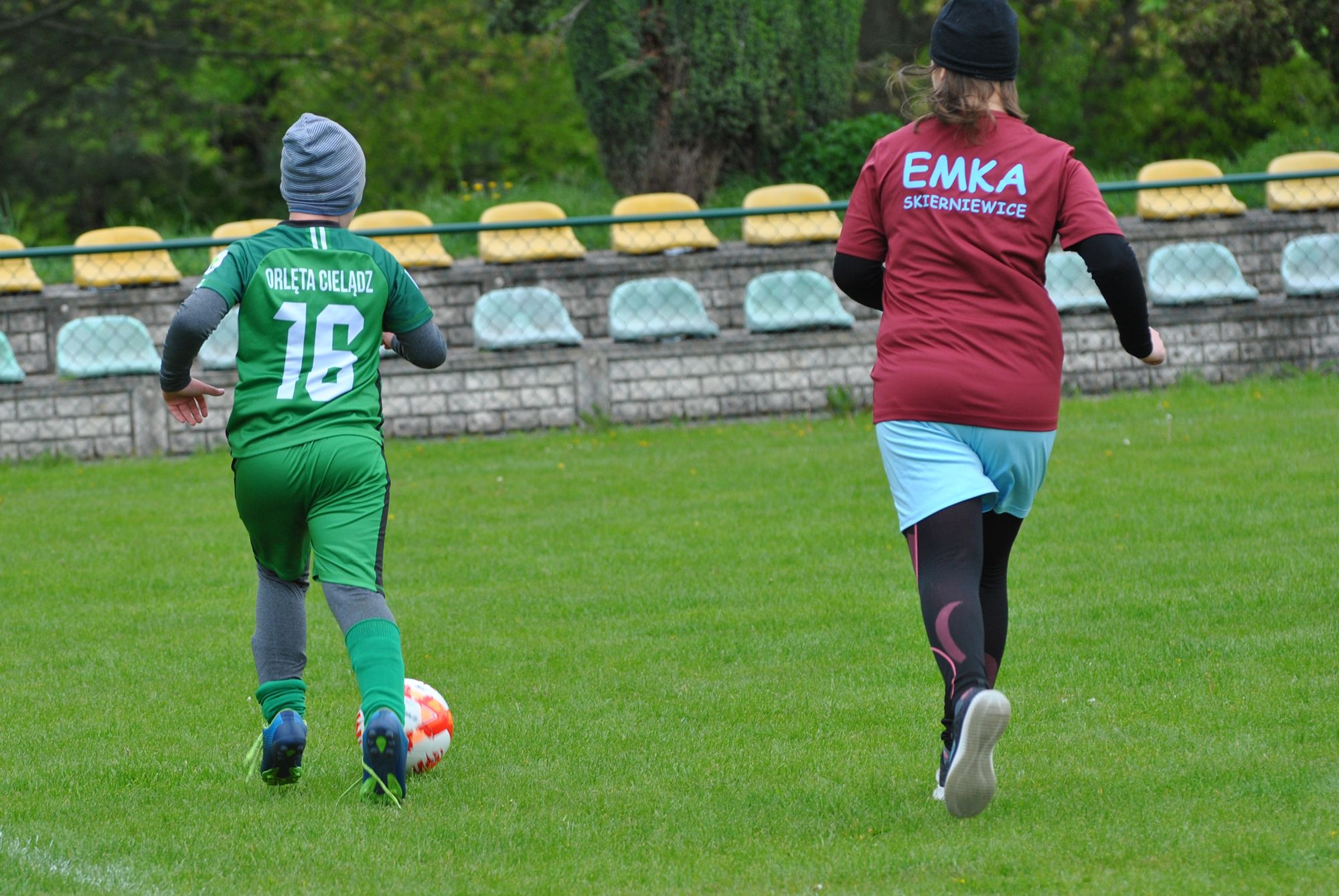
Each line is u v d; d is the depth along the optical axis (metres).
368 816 13.86
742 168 64.69
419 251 52.38
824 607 23.23
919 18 83.44
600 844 13.02
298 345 14.12
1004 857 12.02
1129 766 14.65
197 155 97.00
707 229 54.75
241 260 14.12
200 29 91.88
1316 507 28.73
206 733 17.58
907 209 13.10
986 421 12.70
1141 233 54.47
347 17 91.06
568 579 26.11
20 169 91.00
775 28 61.94
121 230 53.34
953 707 12.55
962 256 12.80
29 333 51.00
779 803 14.08
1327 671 17.92
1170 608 21.62
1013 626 21.19
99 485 39.62
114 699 19.25
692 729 17.06
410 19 89.75
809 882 11.77
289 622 14.88
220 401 46.34
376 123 92.75
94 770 15.92
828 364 48.34
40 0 88.50
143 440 45.75
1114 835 12.45
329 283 14.33
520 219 52.81
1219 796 13.48
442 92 90.81
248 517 14.27
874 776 14.84
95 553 29.84
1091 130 85.12
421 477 38.72
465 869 12.37
